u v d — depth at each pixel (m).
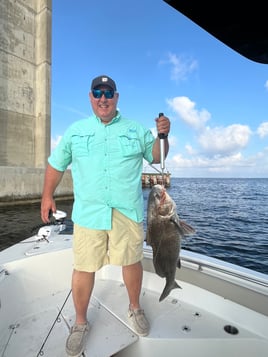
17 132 20.91
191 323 2.03
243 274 2.06
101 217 1.90
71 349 1.73
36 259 2.48
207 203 20.94
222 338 1.86
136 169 1.98
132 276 2.04
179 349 1.86
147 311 2.19
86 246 1.91
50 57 22.22
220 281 2.18
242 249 7.80
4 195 17.09
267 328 1.88
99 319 2.11
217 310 2.13
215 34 1.54
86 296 1.93
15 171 17.72
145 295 2.43
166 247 1.84
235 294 2.09
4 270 2.23
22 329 2.03
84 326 1.89
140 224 2.03
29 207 17.22
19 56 20.80
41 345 1.86
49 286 2.51
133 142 1.93
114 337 1.90
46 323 2.10
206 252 7.53
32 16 21.69
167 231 1.84
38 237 2.98
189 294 2.32
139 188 2.02
